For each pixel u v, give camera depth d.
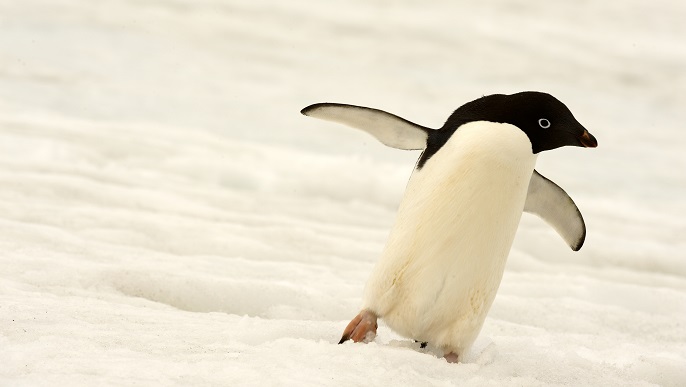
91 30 45.53
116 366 7.30
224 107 33.84
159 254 13.94
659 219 24.08
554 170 29.88
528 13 65.62
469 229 8.71
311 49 48.16
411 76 44.09
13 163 20.11
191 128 29.33
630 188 28.11
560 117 8.72
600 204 25.34
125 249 13.92
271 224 18.05
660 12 69.81
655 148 35.00
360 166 25.89
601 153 33.34
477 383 8.12
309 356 8.16
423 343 9.55
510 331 11.84
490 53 51.91
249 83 38.97
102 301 10.52
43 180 18.42
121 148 24.47
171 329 9.19
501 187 8.62
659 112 42.75
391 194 23.62
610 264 18.98
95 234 14.80
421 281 8.93
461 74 45.81
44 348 7.70
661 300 14.86
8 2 48.97
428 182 8.85
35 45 40.38
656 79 50.06
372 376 7.78
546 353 10.22
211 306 11.77
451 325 9.12
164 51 43.25
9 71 34.56
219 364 7.59
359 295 12.81
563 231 10.61
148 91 34.75
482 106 8.90
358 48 49.72
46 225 14.89
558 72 49.06
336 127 32.94
